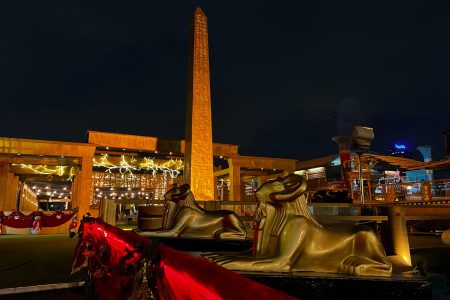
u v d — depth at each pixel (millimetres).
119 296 3090
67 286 5910
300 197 2543
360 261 2344
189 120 10969
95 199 32188
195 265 1523
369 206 4617
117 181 30500
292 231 2422
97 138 22484
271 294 1059
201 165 10461
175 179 29969
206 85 11148
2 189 22031
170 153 24938
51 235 19094
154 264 1993
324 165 24391
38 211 20094
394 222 4066
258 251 2578
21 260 8586
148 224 7645
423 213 7312
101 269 4223
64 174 26000
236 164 25828
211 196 10406
